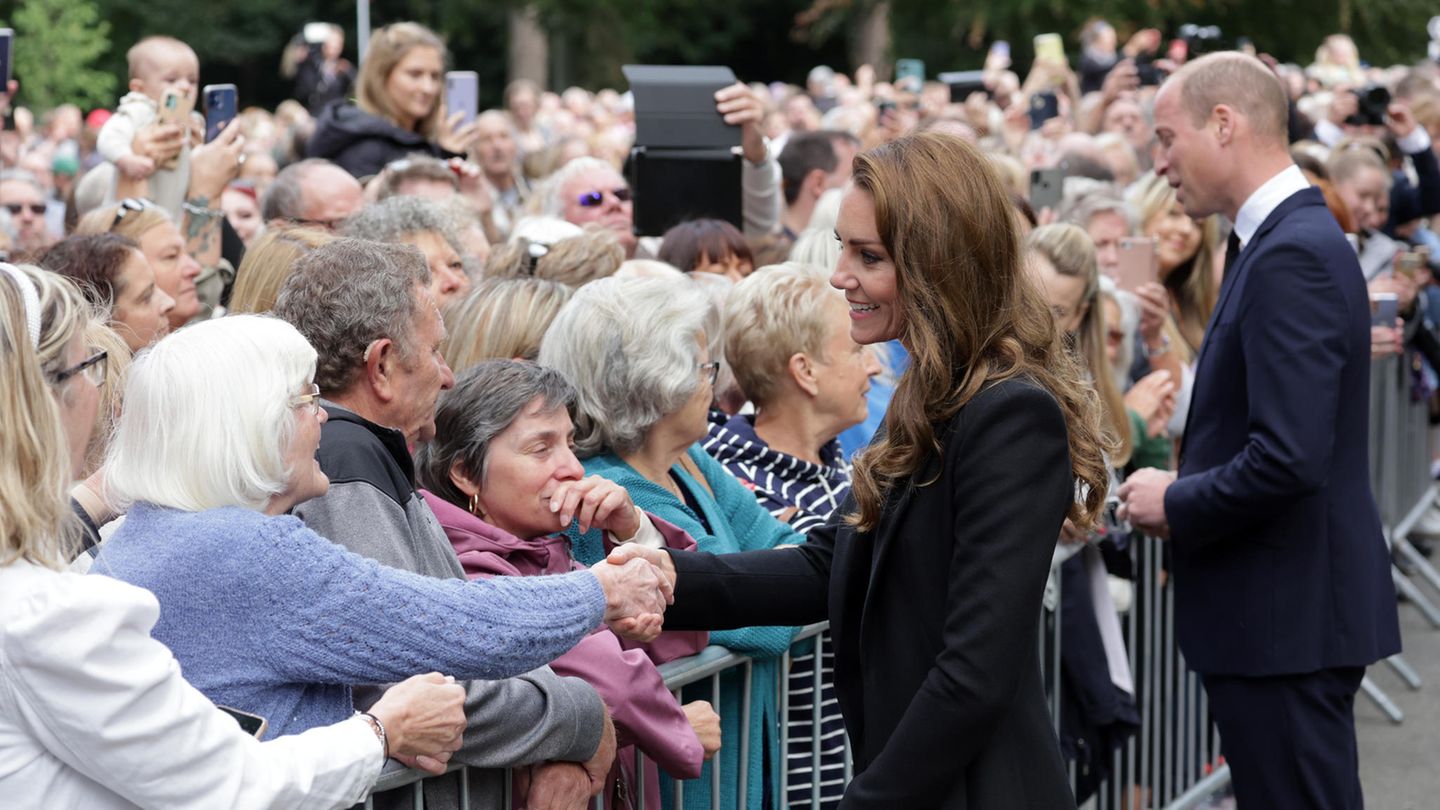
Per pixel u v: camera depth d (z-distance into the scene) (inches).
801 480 130.3
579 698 90.0
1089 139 297.1
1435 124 336.5
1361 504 131.6
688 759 98.5
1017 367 82.4
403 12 1118.4
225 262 181.0
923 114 404.8
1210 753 193.6
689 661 105.6
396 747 77.9
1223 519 128.1
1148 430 172.2
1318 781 130.1
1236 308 129.5
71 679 67.1
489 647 79.8
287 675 76.5
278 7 1103.6
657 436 111.8
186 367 77.9
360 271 92.7
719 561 97.0
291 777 72.9
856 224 84.1
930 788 80.7
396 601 77.8
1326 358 124.1
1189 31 343.6
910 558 83.8
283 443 78.6
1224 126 133.3
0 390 68.4
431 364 94.1
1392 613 135.3
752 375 130.0
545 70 1045.2
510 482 99.0
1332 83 575.5
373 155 234.2
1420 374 267.6
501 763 86.0
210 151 177.8
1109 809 163.9
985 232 81.9
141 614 69.2
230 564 75.8
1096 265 156.6
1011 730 84.5
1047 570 80.8
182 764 69.3
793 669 117.0
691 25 1135.6
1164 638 175.6
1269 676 129.6
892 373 156.9
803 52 1183.6
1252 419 126.0
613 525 102.3
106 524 90.7
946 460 82.7
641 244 210.1
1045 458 81.0
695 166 185.9
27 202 288.8
